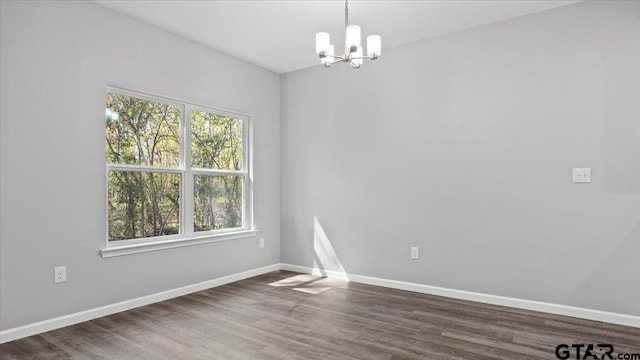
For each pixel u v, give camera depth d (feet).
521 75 11.10
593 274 10.09
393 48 13.47
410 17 11.19
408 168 13.14
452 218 12.26
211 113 13.92
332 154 15.03
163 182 12.30
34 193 9.20
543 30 10.78
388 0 10.14
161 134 12.25
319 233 15.39
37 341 8.73
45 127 9.40
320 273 15.35
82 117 10.12
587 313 10.11
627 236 9.67
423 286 12.78
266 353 8.09
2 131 8.70
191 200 13.04
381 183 13.75
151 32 11.73
